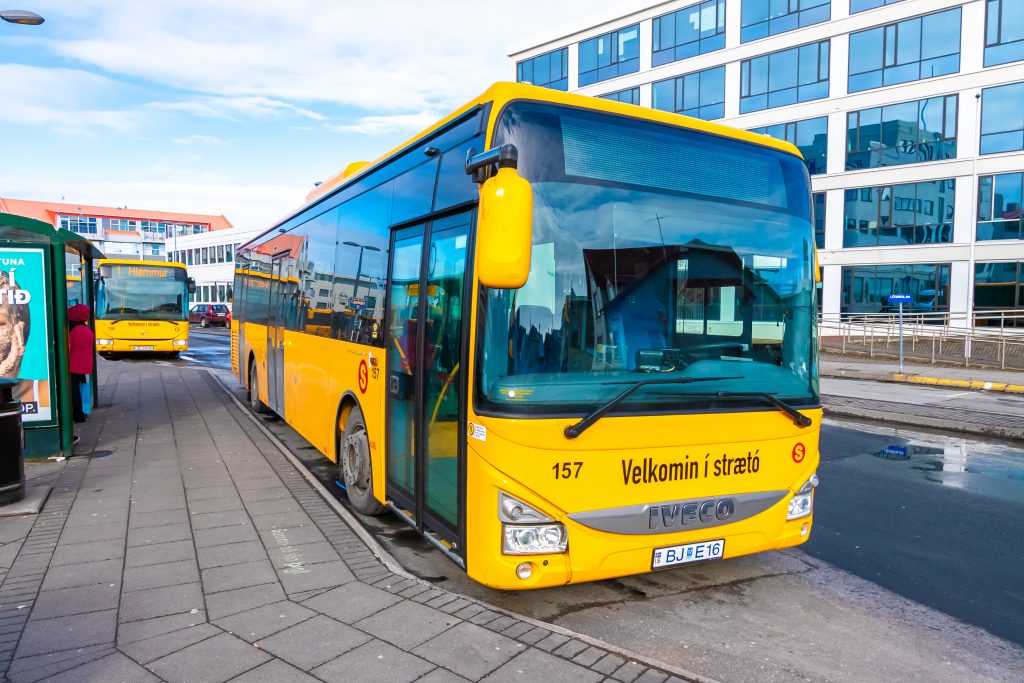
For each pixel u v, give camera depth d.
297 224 9.03
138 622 3.96
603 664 3.49
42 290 7.81
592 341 3.82
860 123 29.25
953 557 5.43
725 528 4.09
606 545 3.79
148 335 24.25
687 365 4.03
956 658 3.83
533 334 3.71
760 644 3.96
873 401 14.06
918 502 6.96
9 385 6.17
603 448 3.74
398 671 3.42
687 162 4.24
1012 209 26.05
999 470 8.32
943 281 27.55
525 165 3.80
